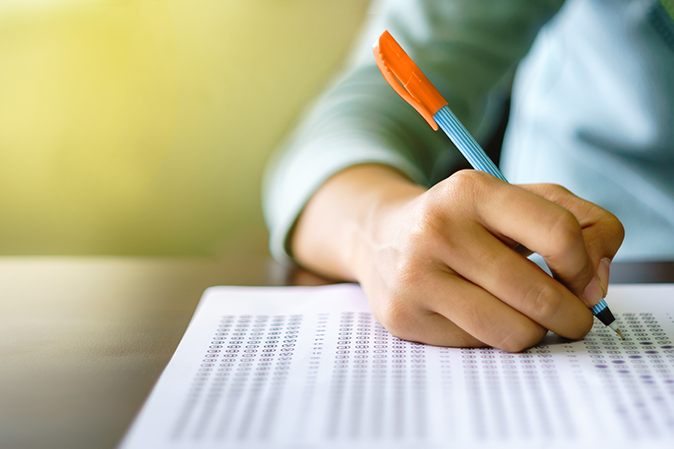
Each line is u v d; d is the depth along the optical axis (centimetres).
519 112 87
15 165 161
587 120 70
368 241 39
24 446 25
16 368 34
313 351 34
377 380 30
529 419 25
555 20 76
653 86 64
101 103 159
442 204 32
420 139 59
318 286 47
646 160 66
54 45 154
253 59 157
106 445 25
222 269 58
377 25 77
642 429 24
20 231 166
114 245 169
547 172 75
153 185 165
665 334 34
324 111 62
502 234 31
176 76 158
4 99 156
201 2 153
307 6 153
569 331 32
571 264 29
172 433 25
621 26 66
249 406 27
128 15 154
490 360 32
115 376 32
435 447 23
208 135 162
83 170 163
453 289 32
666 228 63
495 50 70
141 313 44
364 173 49
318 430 25
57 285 53
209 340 36
